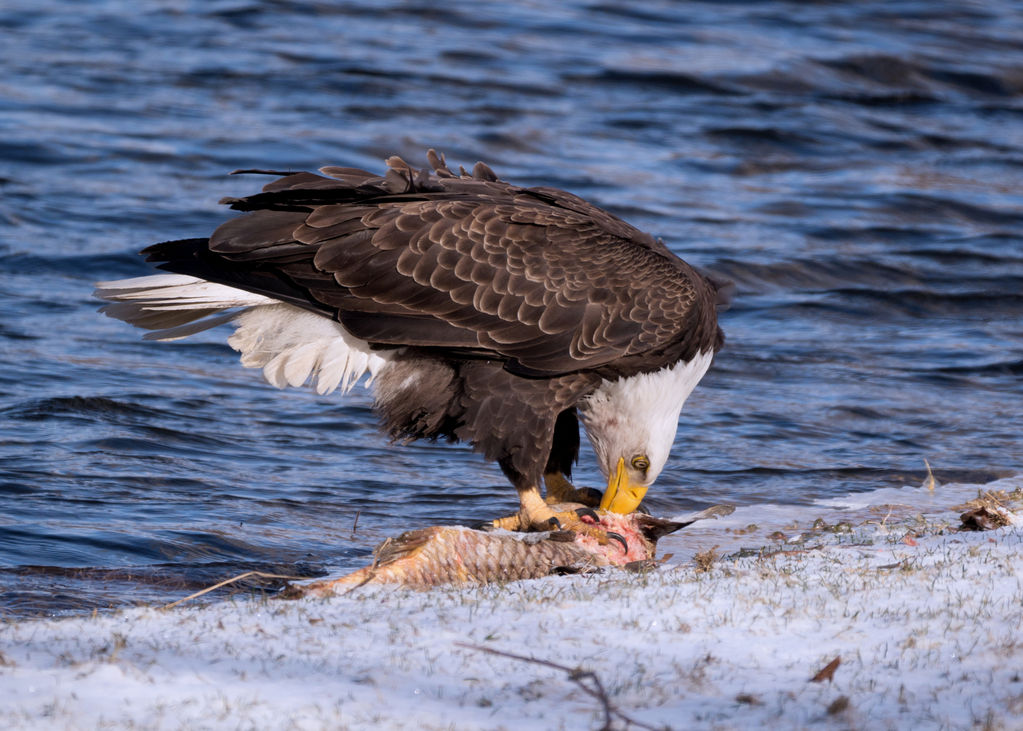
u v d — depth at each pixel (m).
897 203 28.34
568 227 10.57
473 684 5.89
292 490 12.66
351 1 39.44
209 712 5.43
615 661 6.22
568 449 11.39
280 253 10.16
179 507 11.77
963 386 17.81
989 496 11.77
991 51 40.75
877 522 11.17
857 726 5.38
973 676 5.93
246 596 9.12
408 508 12.33
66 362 16.55
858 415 16.33
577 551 9.13
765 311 21.48
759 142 32.19
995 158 32.28
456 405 10.42
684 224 25.78
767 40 39.75
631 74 35.44
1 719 5.29
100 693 5.60
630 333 10.40
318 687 5.79
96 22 36.41
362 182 10.74
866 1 44.91
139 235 22.23
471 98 32.69
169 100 30.80
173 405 15.22
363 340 10.31
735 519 11.98
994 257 24.89
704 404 16.62
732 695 5.77
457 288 10.16
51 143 26.94
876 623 6.73
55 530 10.83
